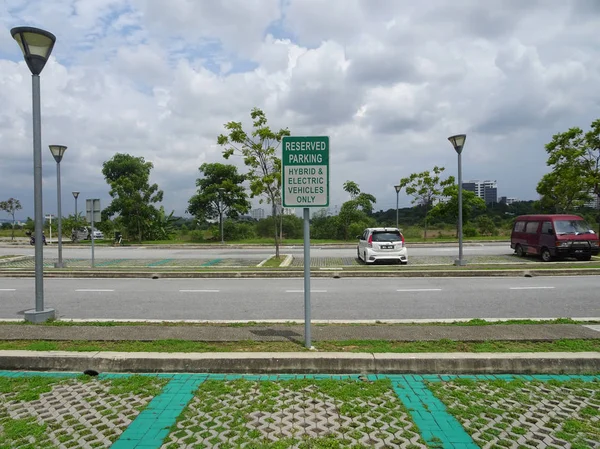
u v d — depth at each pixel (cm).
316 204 555
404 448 331
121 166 3750
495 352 528
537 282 1255
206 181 3825
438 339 593
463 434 353
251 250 2786
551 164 2527
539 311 859
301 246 3075
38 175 749
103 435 356
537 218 1895
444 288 1165
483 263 1717
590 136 2330
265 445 336
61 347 564
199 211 3881
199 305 954
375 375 491
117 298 1051
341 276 1429
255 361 507
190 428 366
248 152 1853
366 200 3719
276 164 1889
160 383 470
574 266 1509
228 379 481
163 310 900
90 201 1719
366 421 376
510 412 393
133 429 365
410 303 956
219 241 3778
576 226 1773
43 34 730
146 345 573
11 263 2042
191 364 511
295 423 373
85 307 939
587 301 961
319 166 555
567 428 362
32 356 525
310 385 458
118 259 2172
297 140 554
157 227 4009
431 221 3766
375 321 746
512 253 2212
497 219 4372
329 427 366
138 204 3691
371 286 1215
